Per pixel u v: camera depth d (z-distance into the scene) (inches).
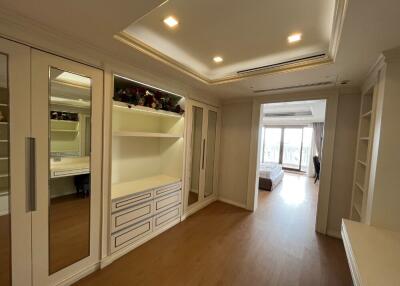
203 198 154.2
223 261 90.4
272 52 85.4
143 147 123.1
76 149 72.6
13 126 57.0
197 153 145.5
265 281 79.0
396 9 44.4
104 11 52.2
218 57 91.8
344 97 113.4
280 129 345.1
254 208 150.8
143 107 98.4
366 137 94.4
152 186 107.2
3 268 59.0
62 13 53.4
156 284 75.6
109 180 82.5
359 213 91.4
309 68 84.1
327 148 117.0
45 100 62.7
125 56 80.5
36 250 63.9
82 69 70.8
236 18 62.8
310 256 96.0
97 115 76.5
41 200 63.8
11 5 50.2
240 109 156.9
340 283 79.0
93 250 79.4
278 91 127.6
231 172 163.5
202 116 142.7
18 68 56.8
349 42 60.6
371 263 48.1
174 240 106.5
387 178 65.1
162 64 87.7
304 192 209.3
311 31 68.2
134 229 96.4
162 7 58.3
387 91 64.5
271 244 105.7
